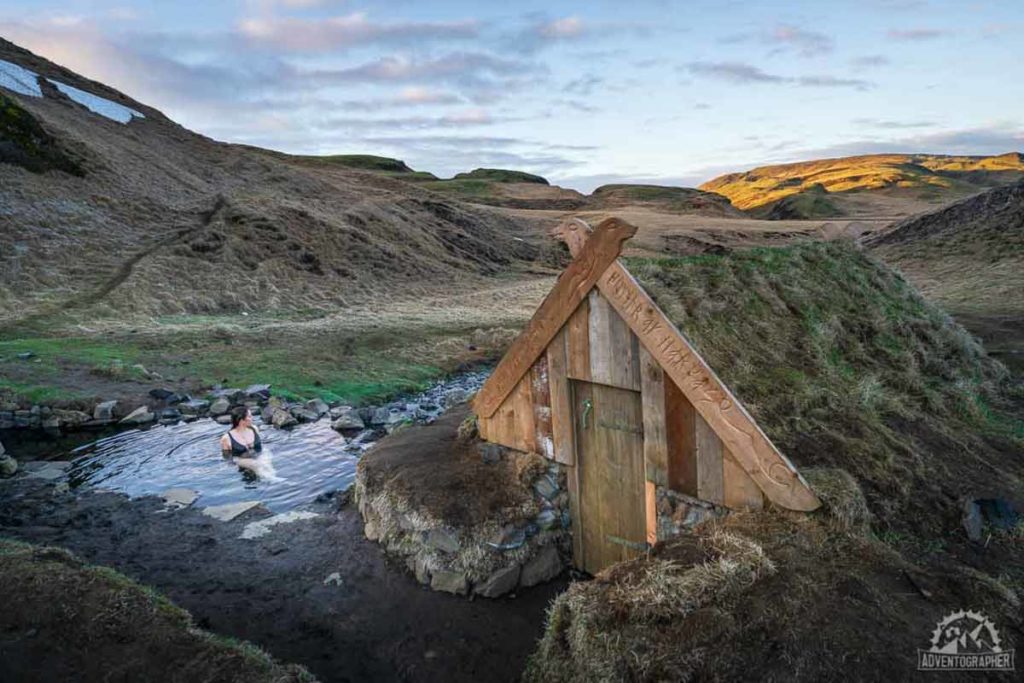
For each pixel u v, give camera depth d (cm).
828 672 379
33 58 5641
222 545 835
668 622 429
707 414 556
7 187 3319
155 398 1549
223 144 6562
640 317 588
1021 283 2333
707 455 573
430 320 2802
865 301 1007
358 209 5219
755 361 764
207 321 2622
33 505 976
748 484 549
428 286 4059
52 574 611
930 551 552
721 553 479
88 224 3412
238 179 5244
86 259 3095
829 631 410
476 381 1936
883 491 614
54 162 3750
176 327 2383
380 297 3622
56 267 2930
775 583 454
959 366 989
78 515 939
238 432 1245
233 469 1141
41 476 1109
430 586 696
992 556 556
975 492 641
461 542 677
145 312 2662
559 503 717
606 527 678
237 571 762
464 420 952
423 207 6066
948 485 652
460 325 2659
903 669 381
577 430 695
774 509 536
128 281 2912
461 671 568
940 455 716
